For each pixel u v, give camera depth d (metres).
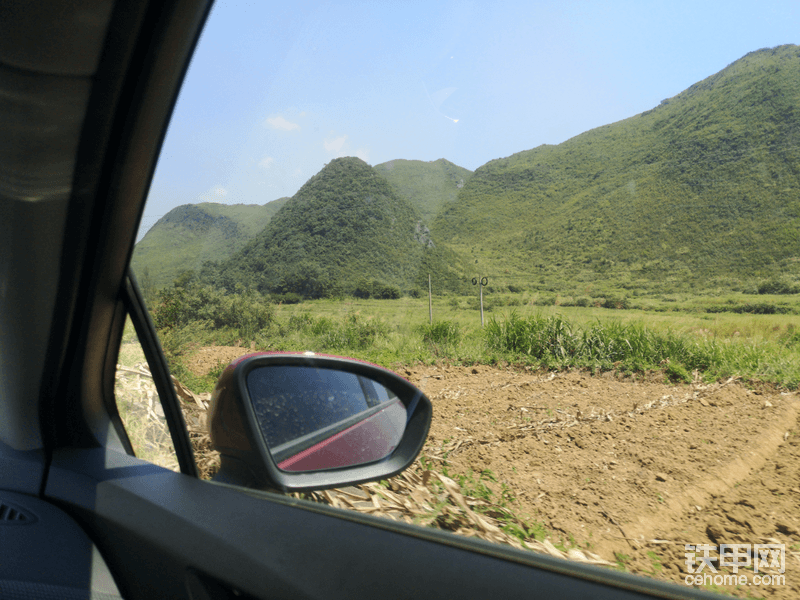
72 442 1.31
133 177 1.13
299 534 0.83
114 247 1.19
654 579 0.57
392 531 0.79
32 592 0.90
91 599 0.95
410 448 1.06
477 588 0.62
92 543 1.08
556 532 0.75
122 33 0.94
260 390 1.10
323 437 1.08
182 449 1.19
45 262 1.16
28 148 1.03
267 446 1.04
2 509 1.16
